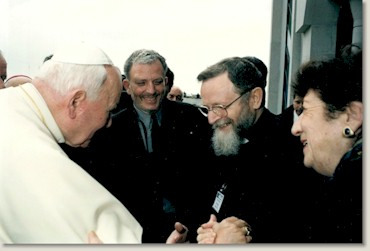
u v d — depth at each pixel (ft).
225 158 4.85
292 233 4.55
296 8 4.83
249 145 4.74
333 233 4.25
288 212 4.57
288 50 4.85
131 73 5.13
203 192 5.08
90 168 5.22
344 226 4.17
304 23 4.74
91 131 4.08
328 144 3.60
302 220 4.46
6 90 3.90
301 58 4.84
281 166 4.60
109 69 4.00
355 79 3.46
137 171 5.39
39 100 3.83
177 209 5.18
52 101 3.84
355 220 4.08
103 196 3.76
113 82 4.02
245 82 4.62
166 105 5.15
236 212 4.82
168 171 5.16
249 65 4.65
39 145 3.56
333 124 3.54
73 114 3.86
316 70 3.58
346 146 3.59
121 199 5.29
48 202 3.44
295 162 4.51
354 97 3.43
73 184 3.58
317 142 3.63
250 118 4.71
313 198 4.39
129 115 5.21
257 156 4.71
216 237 4.54
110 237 3.62
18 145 3.51
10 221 3.49
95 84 3.85
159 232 5.14
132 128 5.22
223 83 4.66
